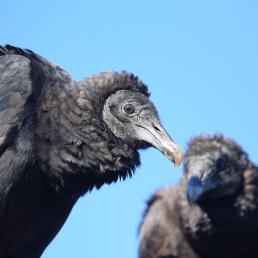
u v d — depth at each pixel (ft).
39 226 41.83
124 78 43.86
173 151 42.06
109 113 42.91
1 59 43.91
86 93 42.42
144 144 43.37
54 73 43.32
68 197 42.19
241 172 38.60
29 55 44.34
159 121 43.57
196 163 38.14
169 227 39.19
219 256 38.60
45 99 41.57
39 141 40.88
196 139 39.68
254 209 38.14
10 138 40.50
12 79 42.29
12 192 40.24
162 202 40.40
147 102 43.78
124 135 42.91
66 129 41.27
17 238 41.57
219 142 39.50
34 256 42.63
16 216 40.78
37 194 40.98
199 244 38.22
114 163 42.29
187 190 36.68
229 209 37.96
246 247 38.32
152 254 39.01
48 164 40.98
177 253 38.81
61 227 43.39
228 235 37.93
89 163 41.50
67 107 41.57
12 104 41.34
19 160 40.27
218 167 38.27
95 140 41.68
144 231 39.78
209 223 37.83
